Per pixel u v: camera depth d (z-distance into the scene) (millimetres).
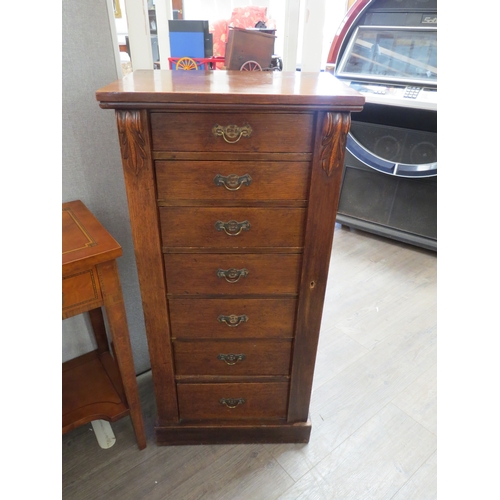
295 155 839
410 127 2166
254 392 1185
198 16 2889
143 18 1122
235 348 1105
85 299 890
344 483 1155
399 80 2115
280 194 884
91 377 1223
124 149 806
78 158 1070
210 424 1228
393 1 2127
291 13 1279
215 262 967
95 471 1171
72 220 984
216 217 907
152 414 1359
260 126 807
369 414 1376
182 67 1404
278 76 1031
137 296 1352
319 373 1540
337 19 3000
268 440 1262
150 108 765
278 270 985
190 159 835
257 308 1041
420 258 2373
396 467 1202
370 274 2199
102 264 873
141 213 884
